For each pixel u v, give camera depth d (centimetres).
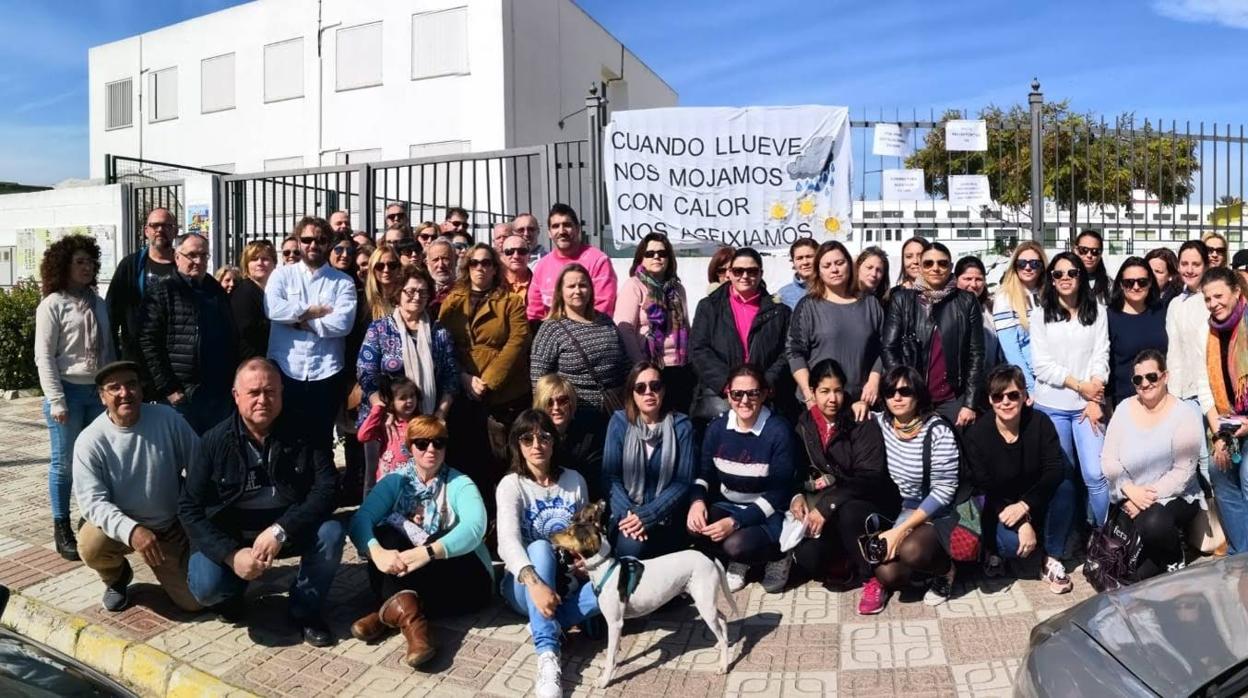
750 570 511
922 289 518
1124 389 537
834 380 469
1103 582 450
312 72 2150
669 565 394
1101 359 510
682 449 471
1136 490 452
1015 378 451
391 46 2047
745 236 751
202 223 1049
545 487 443
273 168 2225
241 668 405
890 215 824
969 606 447
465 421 521
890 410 459
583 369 499
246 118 2262
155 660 412
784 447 473
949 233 807
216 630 445
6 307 1140
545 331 511
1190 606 268
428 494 445
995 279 779
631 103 2625
